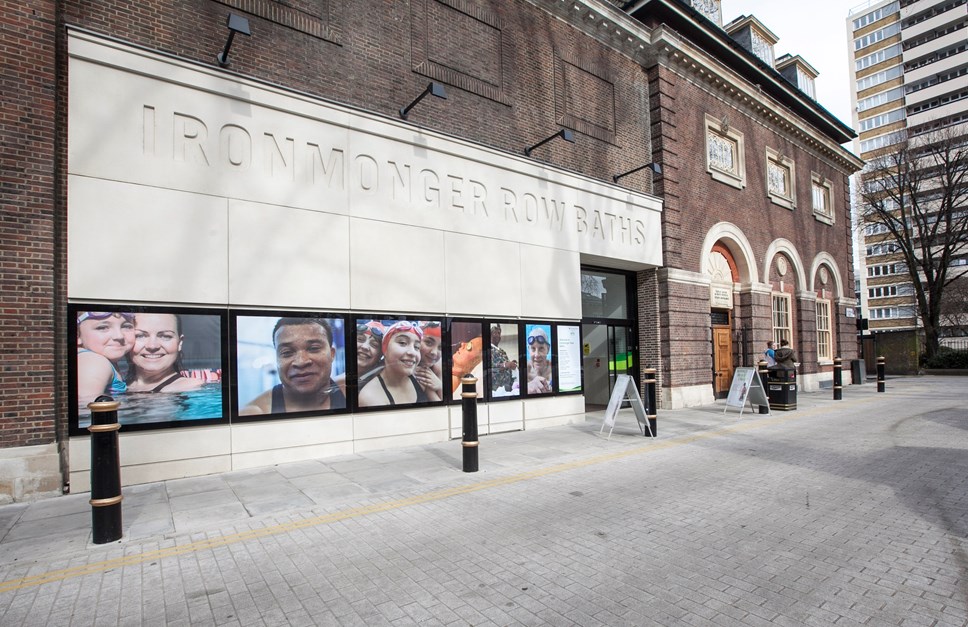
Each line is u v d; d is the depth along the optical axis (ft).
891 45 217.15
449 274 33.24
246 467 25.05
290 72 27.91
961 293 122.83
